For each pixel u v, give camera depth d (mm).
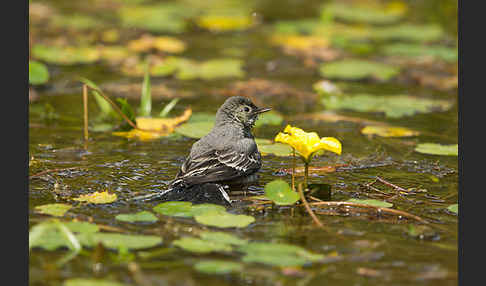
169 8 28500
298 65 21484
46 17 25922
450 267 8656
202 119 16062
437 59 22188
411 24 27188
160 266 8500
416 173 12820
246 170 12406
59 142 14344
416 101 17828
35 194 11172
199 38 24500
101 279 8102
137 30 24875
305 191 11219
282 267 8578
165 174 12461
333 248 9227
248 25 26375
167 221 10062
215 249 8906
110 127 15703
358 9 29359
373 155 13906
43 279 8086
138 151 13930
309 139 10938
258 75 20312
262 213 10656
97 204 10758
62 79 19266
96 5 29172
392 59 22156
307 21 26594
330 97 18141
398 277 8344
